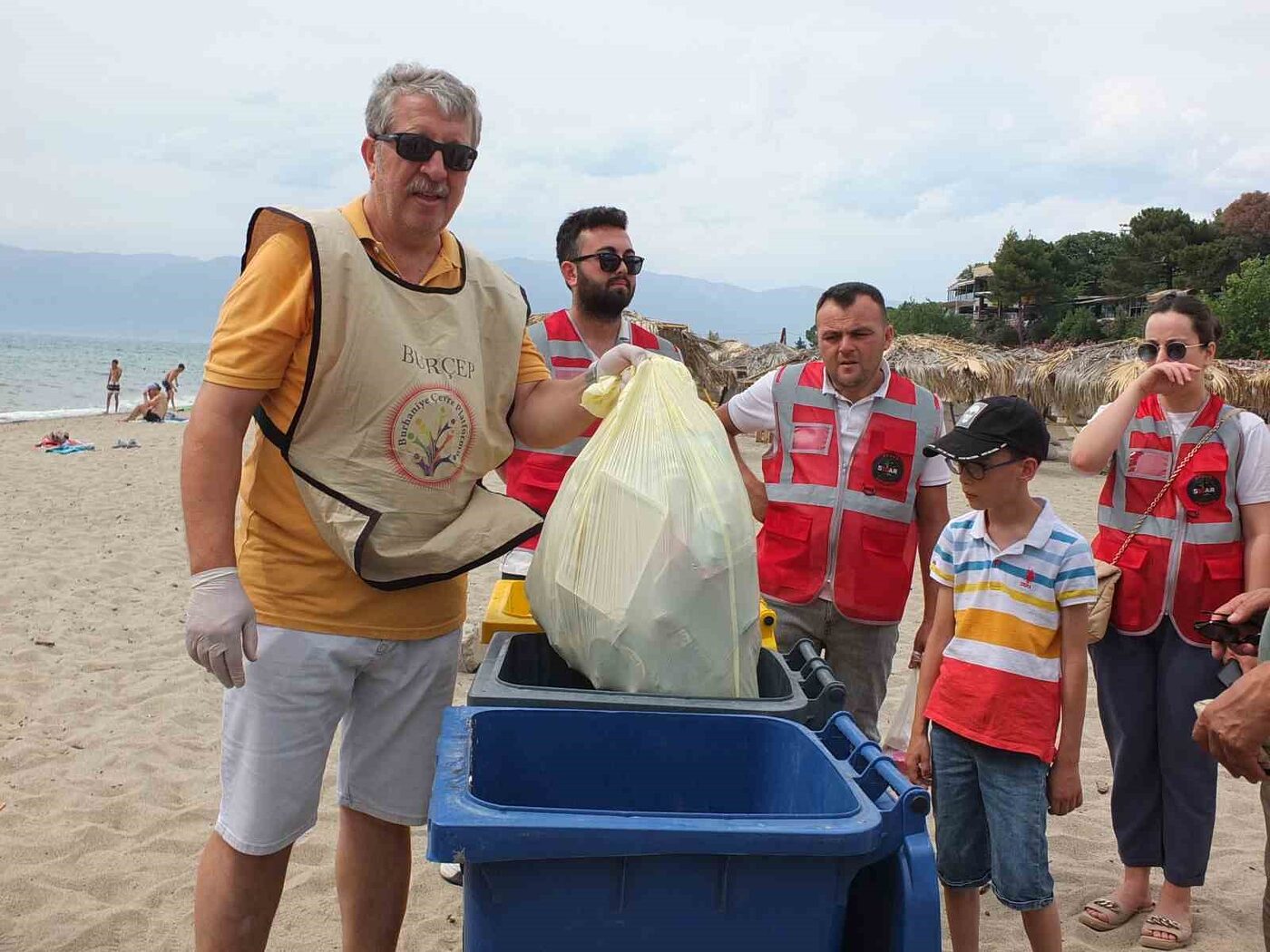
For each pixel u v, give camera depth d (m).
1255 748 1.98
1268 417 17.55
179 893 3.66
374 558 2.32
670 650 2.16
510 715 1.92
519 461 3.79
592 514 2.29
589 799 1.95
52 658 6.36
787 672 2.26
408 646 2.48
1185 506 3.19
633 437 2.32
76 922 3.44
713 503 2.23
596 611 2.22
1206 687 3.20
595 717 1.94
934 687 2.90
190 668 6.30
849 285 3.38
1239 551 3.17
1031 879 2.67
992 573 2.79
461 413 2.40
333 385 2.26
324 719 2.39
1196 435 3.21
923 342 20.94
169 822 4.24
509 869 1.47
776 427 3.60
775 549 3.53
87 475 15.04
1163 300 3.29
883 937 1.66
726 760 1.97
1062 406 19.25
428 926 3.47
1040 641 2.73
